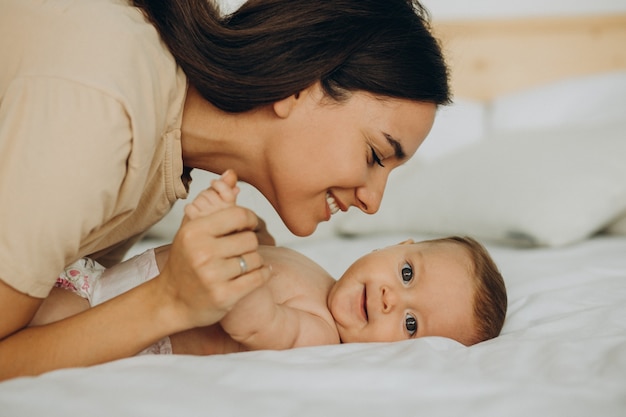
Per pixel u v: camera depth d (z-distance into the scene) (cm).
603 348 82
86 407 59
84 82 72
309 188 92
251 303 86
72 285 92
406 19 92
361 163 91
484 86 262
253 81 85
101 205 75
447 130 243
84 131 71
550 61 261
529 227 167
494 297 112
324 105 89
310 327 99
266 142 91
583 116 238
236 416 59
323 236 197
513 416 62
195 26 86
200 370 70
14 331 76
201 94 89
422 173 204
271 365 71
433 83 92
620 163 179
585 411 64
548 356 79
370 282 111
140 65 78
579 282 130
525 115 244
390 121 91
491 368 76
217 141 93
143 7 87
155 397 61
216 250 73
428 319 109
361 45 88
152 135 79
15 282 71
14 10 80
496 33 258
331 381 67
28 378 66
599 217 170
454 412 62
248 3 90
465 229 184
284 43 86
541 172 179
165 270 76
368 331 107
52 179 70
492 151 197
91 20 78
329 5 88
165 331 76
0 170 71
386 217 196
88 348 75
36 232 70
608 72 255
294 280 111
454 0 256
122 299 77
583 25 259
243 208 78
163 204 97
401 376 68
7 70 77
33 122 71
